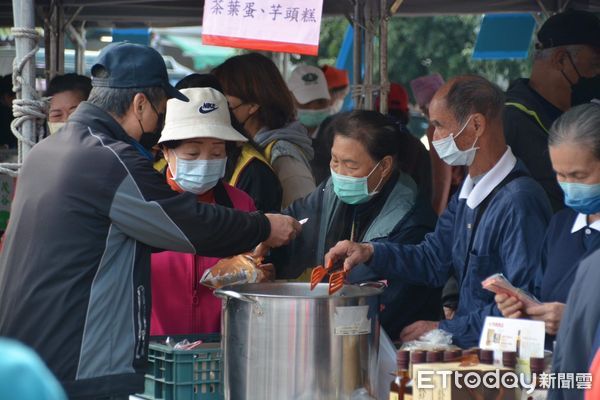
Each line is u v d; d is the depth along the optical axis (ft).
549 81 16.55
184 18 31.40
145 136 11.47
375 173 13.85
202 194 14.07
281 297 10.57
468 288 12.63
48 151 11.01
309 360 10.57
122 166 10.75
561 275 11.51
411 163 16.34
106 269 10.81
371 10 22.58
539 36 16.80
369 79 22.63
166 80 11.53
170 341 12.70
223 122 13.17
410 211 14.17
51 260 10.61
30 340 10.59
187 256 13.80
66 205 10.66
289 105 18.42
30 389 4.43
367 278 13.96
